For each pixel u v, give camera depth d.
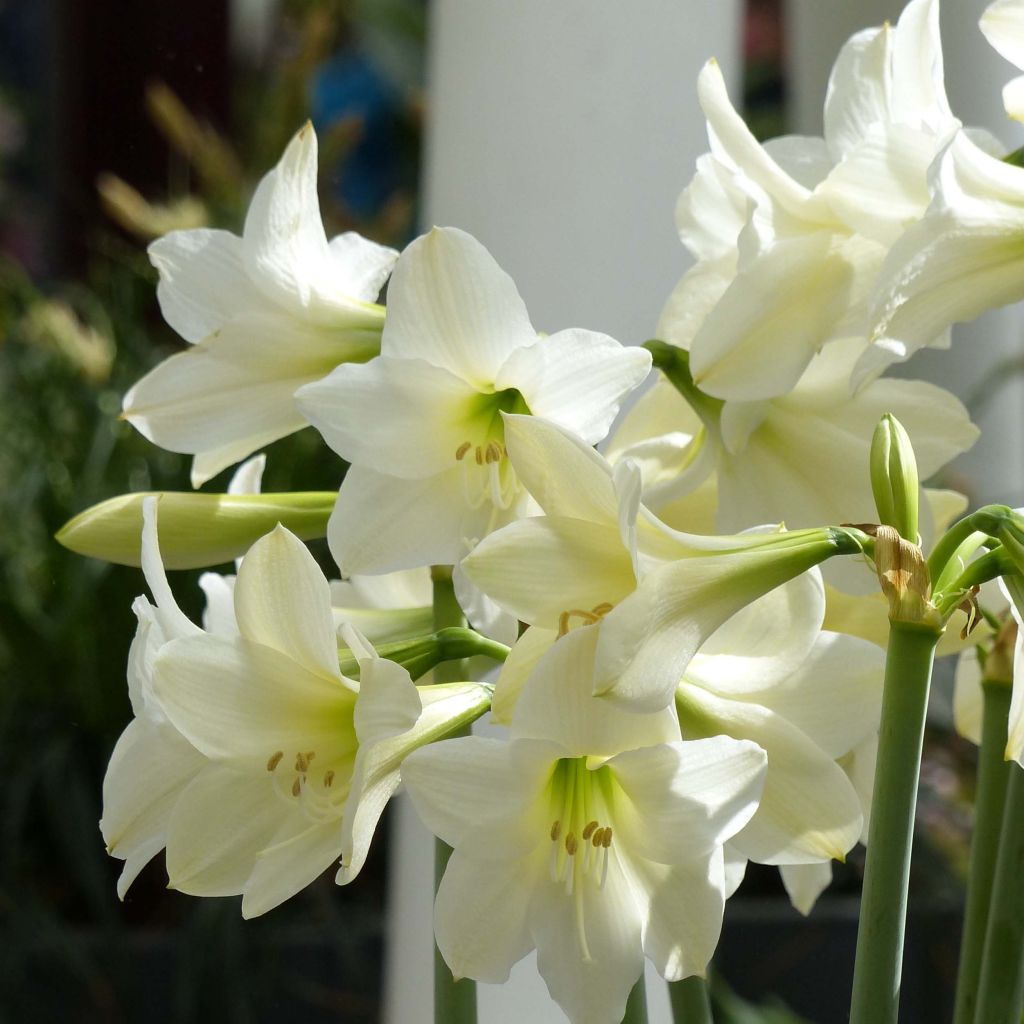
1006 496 3.02
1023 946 1.49
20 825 3.40
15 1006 3.26
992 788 1.54
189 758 1.49
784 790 1.47
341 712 1.48
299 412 1.53
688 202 1.56
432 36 1.86
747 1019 2.61
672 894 1.46
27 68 5.75
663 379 1.58
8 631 3.60
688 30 1.76
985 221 1.44
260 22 4.94
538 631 1.45
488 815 1.44
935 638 1.42
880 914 1.42
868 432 1.56
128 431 3.61
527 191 1.77
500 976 1.46
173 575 3.36
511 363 1.50
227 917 3.24
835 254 1.50
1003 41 1.48
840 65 1.52
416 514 1.52
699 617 1.42
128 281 3.90
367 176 5.43
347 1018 3.28
